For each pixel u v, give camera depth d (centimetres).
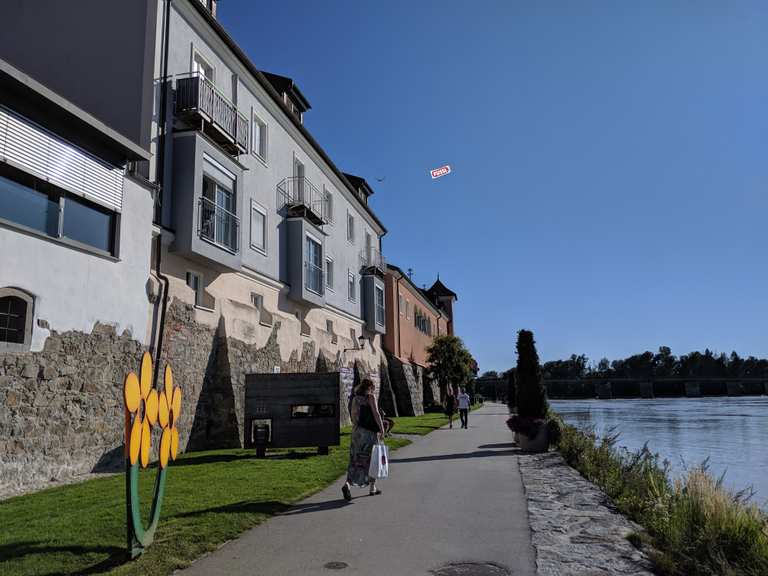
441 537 633
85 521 664
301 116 2614
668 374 14788
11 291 964
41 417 1009
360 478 855
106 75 1450
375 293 3538
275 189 2200
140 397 523
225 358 1714
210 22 1689
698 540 552
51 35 1489
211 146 1614
